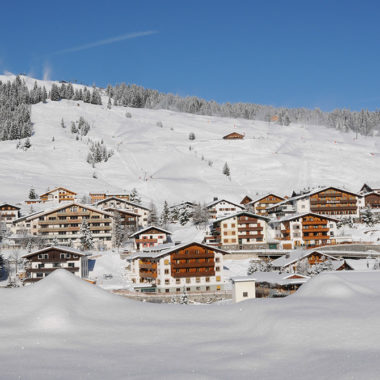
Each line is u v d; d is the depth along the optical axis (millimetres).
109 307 25062
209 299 73250
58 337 20234
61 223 130125
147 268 85062
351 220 126562
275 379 15133
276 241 116000
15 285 81750
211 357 17703
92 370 16234
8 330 20547
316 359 16766
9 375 15625
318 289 27562
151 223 146750
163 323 22812
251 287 47156
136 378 15367
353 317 20875
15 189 189000
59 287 25516
